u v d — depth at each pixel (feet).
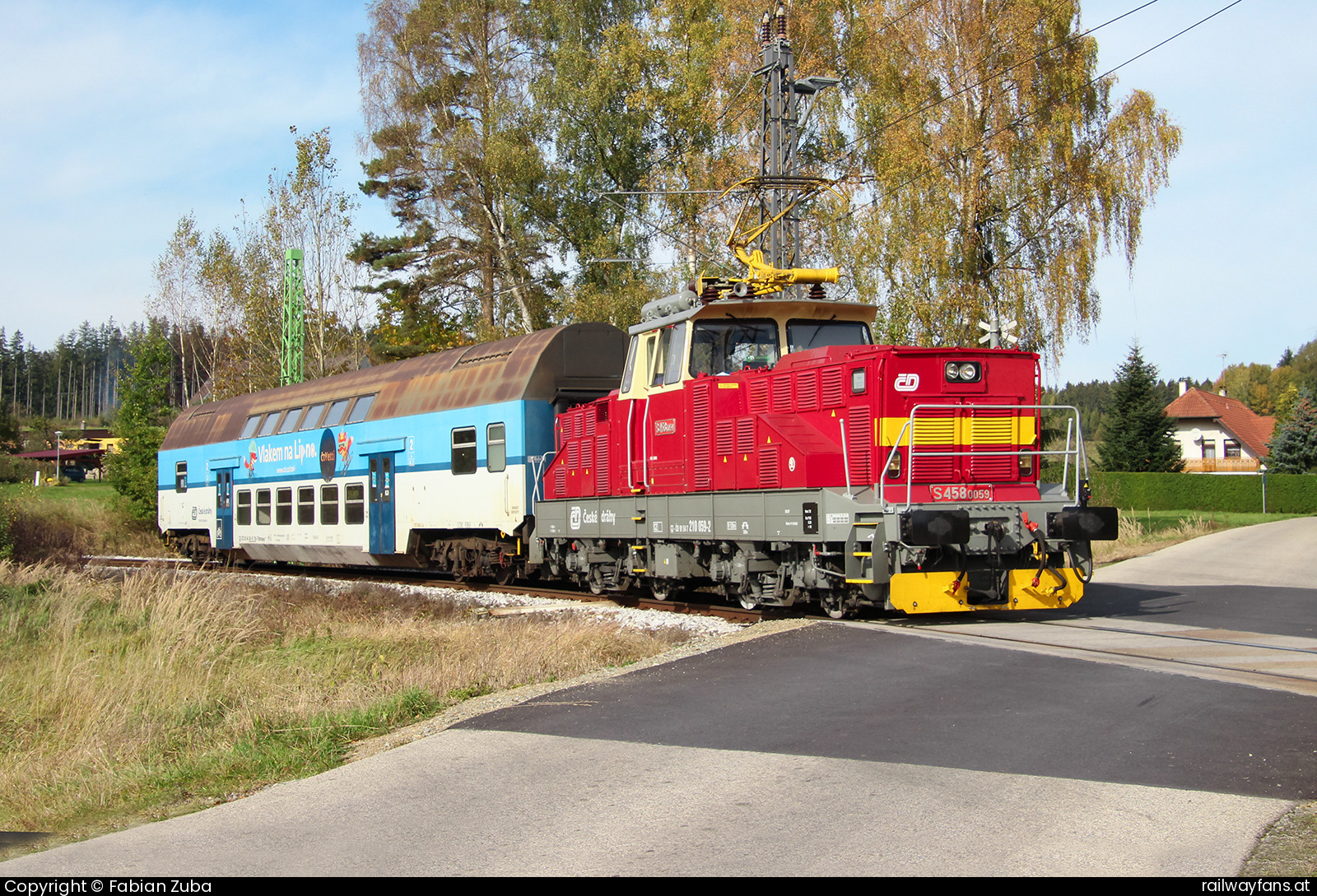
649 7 115.34
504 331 122.01
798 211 75.51
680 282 102.06
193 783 23.38
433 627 43.78
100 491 188.34
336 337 143.84
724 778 19.19
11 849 19.07
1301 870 14.11
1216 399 246.88
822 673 27.71
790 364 39.88
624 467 48.52
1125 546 74.49
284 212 138.92
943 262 83.82
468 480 61.77
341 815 18.51
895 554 34.55
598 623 41.24
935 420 36.52
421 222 145.38
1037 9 84.99
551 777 19.98
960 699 24.03
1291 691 23.82
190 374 209.26
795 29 94.58
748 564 40.55
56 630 44.27
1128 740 20.36
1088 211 85.10
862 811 17.03
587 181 111.24
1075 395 440.45
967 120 84.84
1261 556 65.00
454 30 120.98
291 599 56.49
